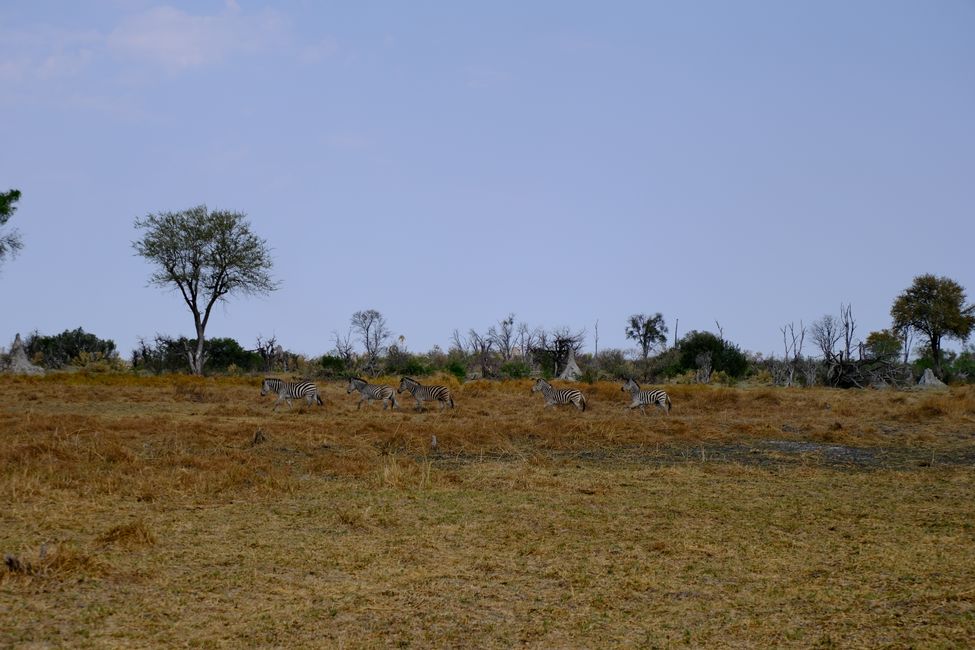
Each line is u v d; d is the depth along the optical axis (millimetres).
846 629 7039
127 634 6711
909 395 36094
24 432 17375
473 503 11922
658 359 63281
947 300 65000
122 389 33719
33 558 8227
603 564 8938
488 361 61500
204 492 12258
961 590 7965
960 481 14102
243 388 36844
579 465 15875
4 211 48750
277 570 8547
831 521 10992
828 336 61094
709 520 11023
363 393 27547
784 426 22562
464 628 7043
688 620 7293
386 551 9320
